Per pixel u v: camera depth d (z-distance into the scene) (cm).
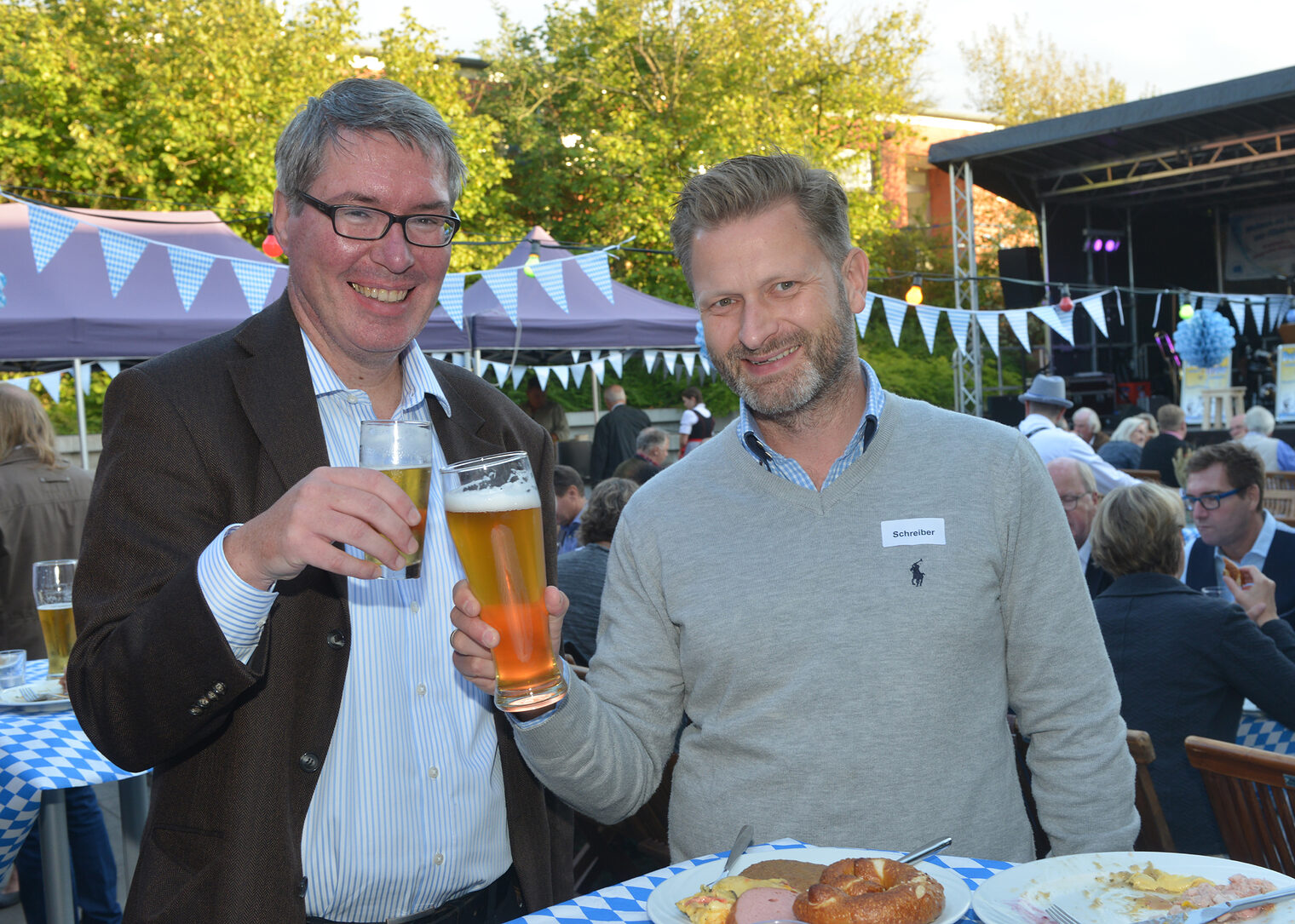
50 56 1191
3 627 347
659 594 161
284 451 141
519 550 112
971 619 146
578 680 142
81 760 211
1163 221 1764
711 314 154
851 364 156
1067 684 151
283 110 1298
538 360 998
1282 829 175
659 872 124
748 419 162
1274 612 253
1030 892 107
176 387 140
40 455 356
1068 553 155
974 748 145
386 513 109
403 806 144
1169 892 105
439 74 1515
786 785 145
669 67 1775
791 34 1848
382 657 145
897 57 1905
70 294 593
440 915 146
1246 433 801
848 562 149
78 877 292
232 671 118
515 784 158
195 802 133
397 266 144
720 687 153
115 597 129
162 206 1232
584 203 1741
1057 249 1650
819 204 150
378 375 159
